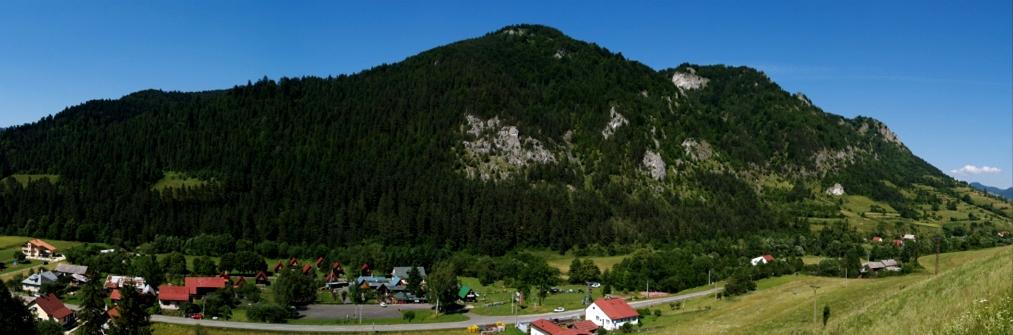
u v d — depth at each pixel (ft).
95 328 310.04
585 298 490.08
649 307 442.50
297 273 476.13
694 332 284.00
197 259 565.12
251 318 396.78
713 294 479.41
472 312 444.55
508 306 467.93
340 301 483.10
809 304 286.46
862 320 164.55
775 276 560.61
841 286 345.51
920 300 153.07
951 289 146.00
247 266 572.10
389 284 533.55
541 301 487.20
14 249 634.84
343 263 654.94
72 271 516.73
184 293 433.48
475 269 628.28
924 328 130.00
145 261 511.40
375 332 368.27
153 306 414.00
